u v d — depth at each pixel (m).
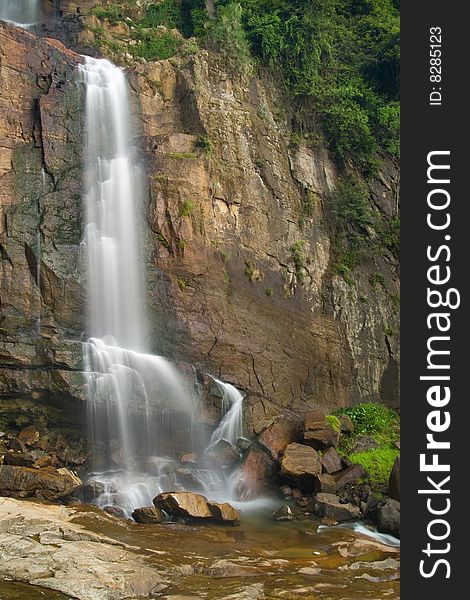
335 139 21.55
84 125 17.25
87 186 16.52
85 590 7.82
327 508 12.77
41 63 17.16
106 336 15.45
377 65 23.39
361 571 9.56
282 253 18.72
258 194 18.70
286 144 20.33
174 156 17.16
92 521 10.92
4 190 15.45
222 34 20.39
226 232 17.69
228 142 18.62
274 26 21.77
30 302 14.88
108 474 13.77
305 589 8.59
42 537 9.56
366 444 16.16
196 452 15.14
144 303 16.02
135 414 14.45
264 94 20.80
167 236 16.53
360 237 20.47
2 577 8.07
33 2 22.75
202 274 16.78
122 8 24.14
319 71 22.78
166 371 15.27
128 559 9.12
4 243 14.98
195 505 11.82
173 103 19.20
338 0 25.58
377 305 20.03
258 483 14.18
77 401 13.81
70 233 15.77
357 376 18.95
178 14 25.02
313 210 20.00
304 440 15.05
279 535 11.59
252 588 8.43
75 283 15.29
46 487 11.95
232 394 16.27
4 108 16.03
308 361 18.12
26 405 14.16
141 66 19.09
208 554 9.95
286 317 18.14
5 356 13.98
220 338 16.58
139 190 16.72
